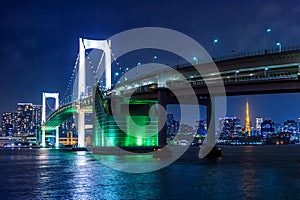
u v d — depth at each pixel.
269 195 39.22
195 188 44.03
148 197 38.47
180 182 49.25
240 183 47.94
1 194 41.31
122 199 37.50
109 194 40.31
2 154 162.50
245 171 62.50
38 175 60.59
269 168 68.19
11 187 46.59
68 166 78.69
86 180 52.53
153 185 46.69
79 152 168.12
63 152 174.38
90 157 116.88
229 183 47.97
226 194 39.91
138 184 47.72
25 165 84.75
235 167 70.56
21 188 45.66
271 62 85.00
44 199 37.97
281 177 53.88
